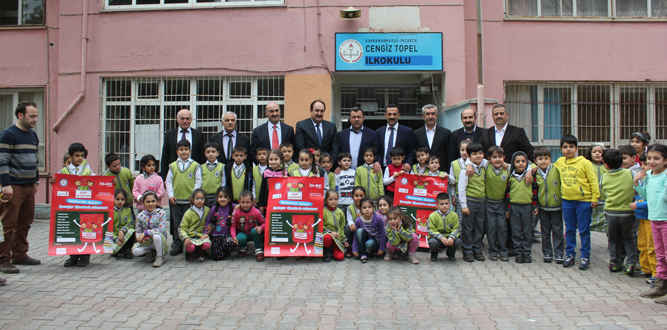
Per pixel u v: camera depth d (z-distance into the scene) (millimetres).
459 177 5254
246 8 7871
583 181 4883
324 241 5164
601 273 4727
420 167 5680
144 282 4355
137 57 7980
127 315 3457
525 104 8195
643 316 3461
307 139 5973
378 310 3602
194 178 5543
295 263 5109
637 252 4828
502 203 5270
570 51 8172
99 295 3945
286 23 7832
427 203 5371
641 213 4336
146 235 4957
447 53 7727
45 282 4328
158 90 8047
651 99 8242
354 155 6035
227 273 4680
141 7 7977
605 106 8219
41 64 8430
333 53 7770
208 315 3473
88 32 8031
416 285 4285
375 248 5230
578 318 3424
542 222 5223
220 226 5238
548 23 8148
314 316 3463
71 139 8031
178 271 4758
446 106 7746
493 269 4875
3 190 4484
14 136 4676
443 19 7730
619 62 8180
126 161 8070
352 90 8648
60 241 4898
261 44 7867
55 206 4934
